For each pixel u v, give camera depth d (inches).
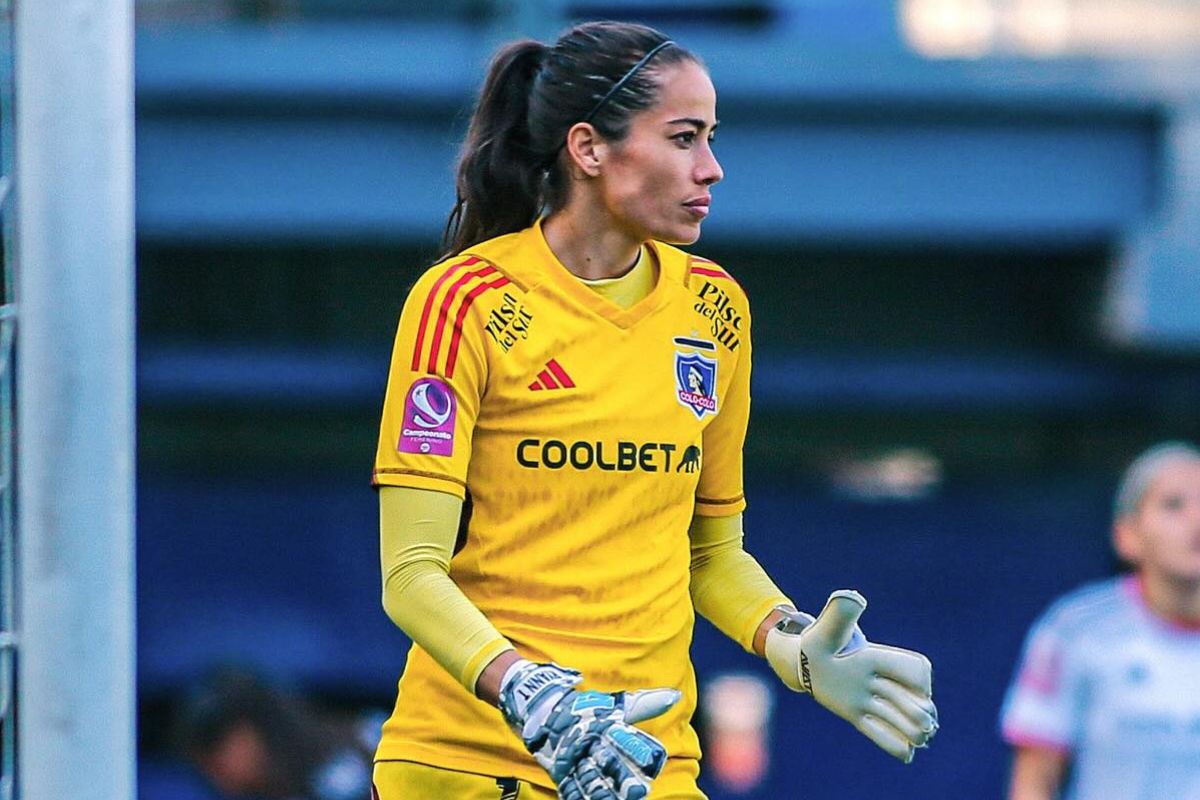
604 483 362.6
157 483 1157.7
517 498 362.3
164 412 1245.1
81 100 352.5
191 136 1112.8
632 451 364.2
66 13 351.3
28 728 352.5
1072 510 1181.7
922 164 1123.9
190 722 617.3
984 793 1099.3
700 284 382.6
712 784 1005.8
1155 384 1227.2
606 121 362.9
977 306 1239.5
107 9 354.9
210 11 1154.0
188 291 1229.7
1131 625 668.1
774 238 1134.4
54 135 351.3
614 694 330.3
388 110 1111.6
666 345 371.6
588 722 319.6
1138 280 1127.6
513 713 329.1
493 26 1106.7
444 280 360.8
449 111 1109.7
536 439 360.8
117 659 354.6
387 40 1099.3
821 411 1258.0
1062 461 1284.4
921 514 1171.9
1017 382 1215.6
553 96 368.5
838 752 1086.4
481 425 362.6
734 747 999.6
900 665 359.3
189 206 1118.4
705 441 393.1
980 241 1147.3
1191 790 661.9
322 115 1114.1
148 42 1094.4
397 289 1242.0
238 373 1205.1
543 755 323.9
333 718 646.5
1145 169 1126.4
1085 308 1202.0
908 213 1126.4
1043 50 1157.1
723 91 1098.1
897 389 1215.6
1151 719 660.7
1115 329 1144.2
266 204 1119.0
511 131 380.8
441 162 1116.5
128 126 360.5
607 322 366.0
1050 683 676.7
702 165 364.5
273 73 1097.4
